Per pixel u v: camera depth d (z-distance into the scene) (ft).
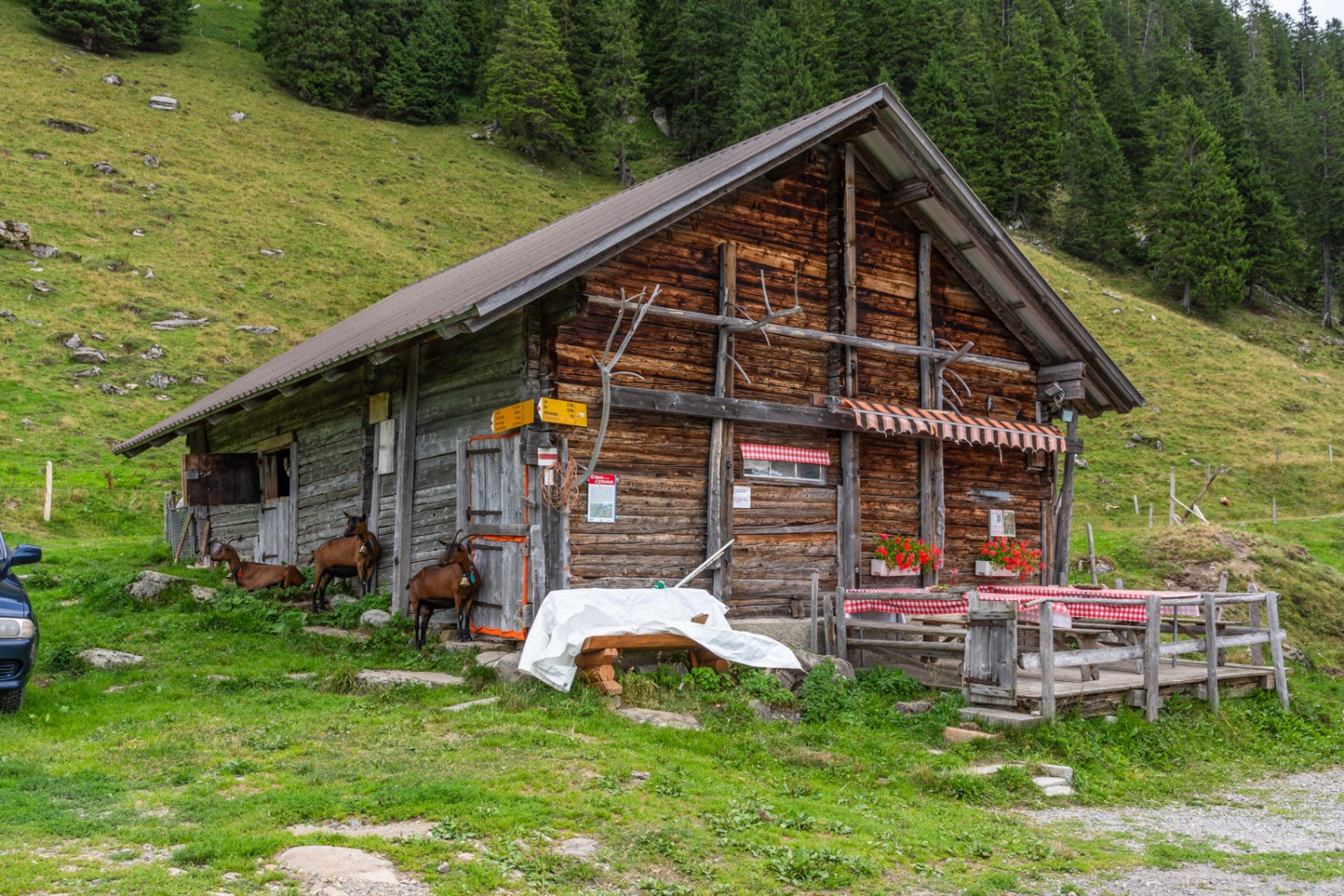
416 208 259.80
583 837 20.15
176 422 66.90
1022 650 46.80
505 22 338.75
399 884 16.92
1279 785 33.22
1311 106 354.74
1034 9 398.62
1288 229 295.07
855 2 349.82
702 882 18.60
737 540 44.37
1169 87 384.47
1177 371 208.03
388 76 320.91
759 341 46.21
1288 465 158.61
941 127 305.32
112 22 290.97
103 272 176.24
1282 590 75.77
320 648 40.65
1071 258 289.74
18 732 27.22
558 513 38.58
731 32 344.90
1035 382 56.54
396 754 25.03
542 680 32.76
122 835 18.71
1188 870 22.15
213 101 281.33
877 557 48.78
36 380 138.21
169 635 42.45
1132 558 81.87
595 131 338.95
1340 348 264.11
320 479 56.80
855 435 48.78
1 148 210.38
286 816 20.02
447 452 44.16
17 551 32.76
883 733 33.27
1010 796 27.86
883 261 51.03
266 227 220.02
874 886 19.40
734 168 41.55
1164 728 37.17
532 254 46.85
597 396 40.27
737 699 33.53
